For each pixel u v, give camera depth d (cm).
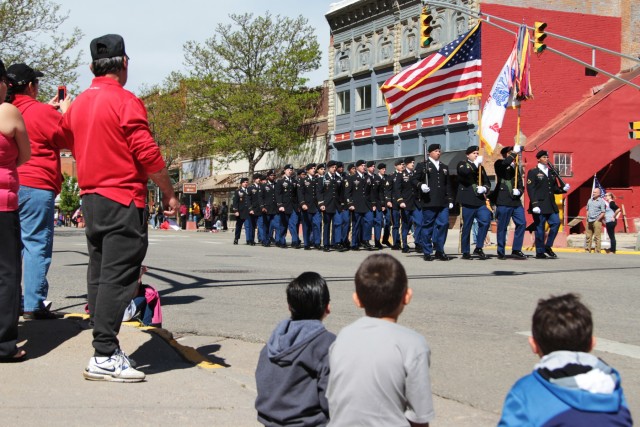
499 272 1459
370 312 346
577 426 261
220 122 5234
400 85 1827
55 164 757
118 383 555
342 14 4738
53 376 562
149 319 771
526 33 1902
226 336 805
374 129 4488
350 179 2292
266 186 2562
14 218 589
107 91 564
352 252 2203
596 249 2333
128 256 558
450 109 3897
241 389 559
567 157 3612
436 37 4009
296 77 4991
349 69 4725
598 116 3656
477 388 605
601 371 269
